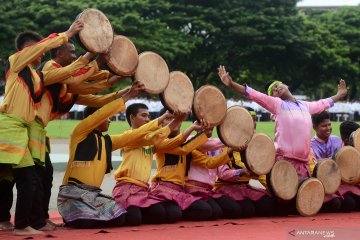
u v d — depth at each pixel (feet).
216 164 26.04
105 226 22.75
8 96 20.70
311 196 27.20
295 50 152.97
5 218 22.65
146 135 23.86
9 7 133.18
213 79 165.89
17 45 21.99
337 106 155.02
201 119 24.64
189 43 143.33
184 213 25.27
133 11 137.39
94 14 21.50
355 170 29.27
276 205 27.35
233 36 148.36
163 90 23.66
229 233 21.07
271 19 148.36
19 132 20.42
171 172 25.53
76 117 137.08
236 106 25.80
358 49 165.17
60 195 22.86
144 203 23.79
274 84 28.86
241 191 26.99
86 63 21.49
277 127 27.94
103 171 23.41
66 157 52.54
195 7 147.23
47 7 132.26
